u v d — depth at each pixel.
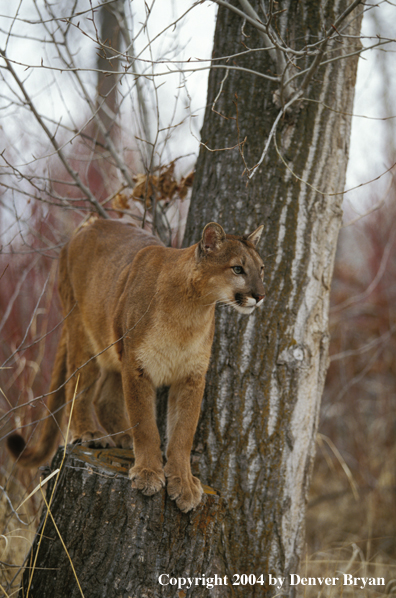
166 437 7.02
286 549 6.70
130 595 5.34
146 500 5.55
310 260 6.98
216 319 7.00
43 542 5.75
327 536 11.30
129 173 9.41
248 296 6.24
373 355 14.62
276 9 7.00
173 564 5.54
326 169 7.11
